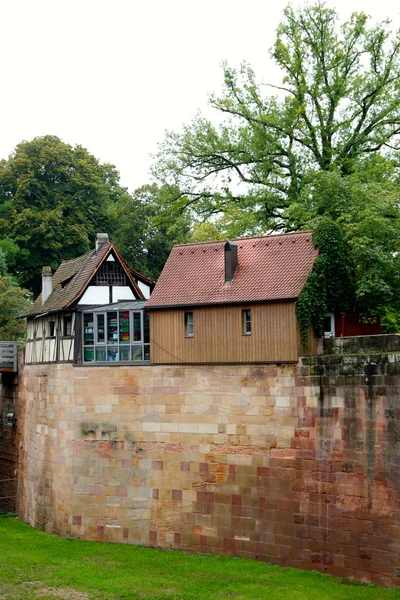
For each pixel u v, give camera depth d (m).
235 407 31.23
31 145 66.62
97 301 37.19
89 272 37.56
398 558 26.72
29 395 41.12
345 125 44.34
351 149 44.53
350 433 28.25
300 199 42.66
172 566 29.97
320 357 29.20
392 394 27.22
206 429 31.91
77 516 34.75
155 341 33.38
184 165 47.62
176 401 32.72
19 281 65.56
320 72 44.28
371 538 27.47
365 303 33.56
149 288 39.88
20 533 36.94
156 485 32.97
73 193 67.50
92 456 34.59
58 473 36.31
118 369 34.28
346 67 44.34
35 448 39.56
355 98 44.09
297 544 29.30
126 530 33.59
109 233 69.38
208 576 28.59
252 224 42.78
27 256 64.56
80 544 33.75
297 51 44.28
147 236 67.38
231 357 31.42
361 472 27.88
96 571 29.59
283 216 44.41
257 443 30.59
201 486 31.88
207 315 32.16
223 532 31.23
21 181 65.25
